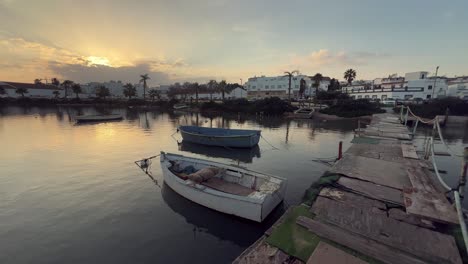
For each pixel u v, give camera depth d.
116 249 7.34
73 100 98.50
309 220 6.21
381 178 9.40
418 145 21.31
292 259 4.97
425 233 5.67
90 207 10.02
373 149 15.04
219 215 9.05
